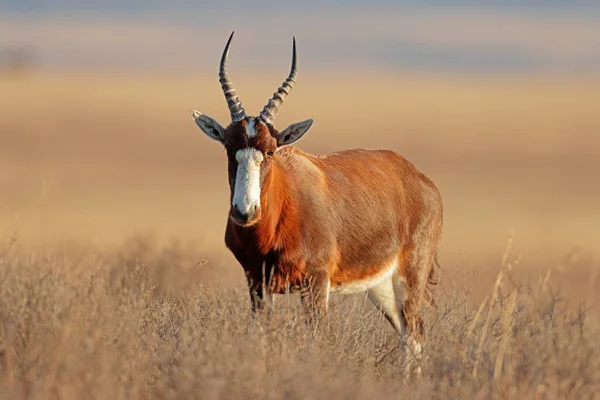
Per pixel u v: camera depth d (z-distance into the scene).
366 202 47.09
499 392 34.38
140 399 33.03
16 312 34.78
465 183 174.00
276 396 31.95
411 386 36.44
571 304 53.50
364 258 46.97
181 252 60.50
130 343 35.25
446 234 119.00
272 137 42.66
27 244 69.81
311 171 45.84
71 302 35.41
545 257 102.31
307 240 44.44
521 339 38.03
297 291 44.88
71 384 32.12
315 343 37.62
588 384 35.06
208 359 33.38
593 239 119.06
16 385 31.92
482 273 84.44
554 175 189.25
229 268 62.25
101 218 115.44
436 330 44.22
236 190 41.69
